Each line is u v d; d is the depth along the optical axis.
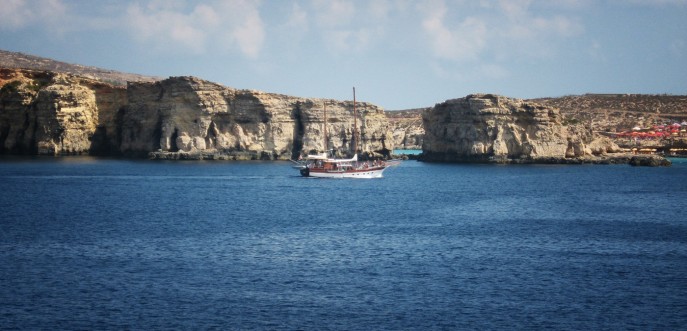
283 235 86.38
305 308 55.47
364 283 62.75
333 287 61.28
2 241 80.38
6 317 52.81
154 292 59.19
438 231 90.62
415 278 64.69
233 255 73.62
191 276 64.38
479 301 57.84
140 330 50.47
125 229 89.75
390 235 87.12
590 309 56.12
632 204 125.38
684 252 77.75
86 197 127.38
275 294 59.03
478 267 69.31
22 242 79.81
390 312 54.84
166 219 99.31
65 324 51.53
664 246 81.25
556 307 56.53
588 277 65.69
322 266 68.94
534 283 63.38
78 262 69.50
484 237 86.25
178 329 50.75
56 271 65.69
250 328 51.06
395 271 67.31
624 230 93.00
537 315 54.56
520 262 71.75
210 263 69.69
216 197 130.50
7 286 60.50
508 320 53.44
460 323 52.75
